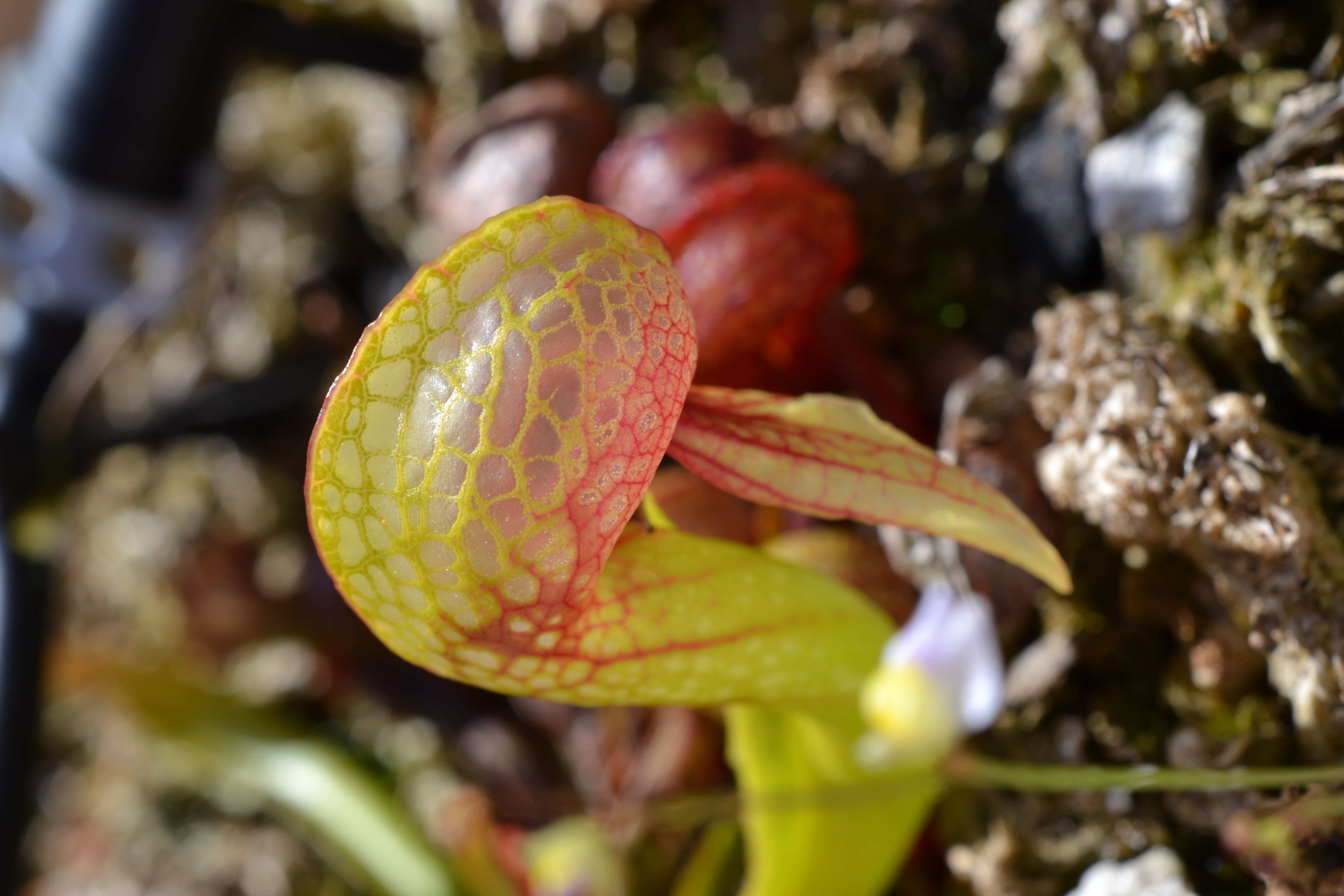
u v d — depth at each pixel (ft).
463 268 0.40
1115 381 0.48
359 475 0.40
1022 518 0.43
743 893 0.54
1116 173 0.51
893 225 0.57
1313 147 0.48
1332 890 0.45
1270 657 0.47
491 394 0.40
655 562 0.45
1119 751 0.51
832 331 0.55
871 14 0.59
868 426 0.43
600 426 0.40
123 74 0.64
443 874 0.66
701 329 0.51
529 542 0.41
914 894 0.57
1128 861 0.50
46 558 0.70
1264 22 0.49
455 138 0.60
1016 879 0.52
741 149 0.55
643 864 0.63
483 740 0.68
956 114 0.58
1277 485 0.46
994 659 0.50
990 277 0.56
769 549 0.54
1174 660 0.51
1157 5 0.49
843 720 0.50
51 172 0.66
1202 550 0.47
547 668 0.44
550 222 0.40
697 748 0.59
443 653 0.43
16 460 0.69
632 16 0.67
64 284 0.69
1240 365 0.49
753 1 0.63
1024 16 0.54
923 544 0.51
